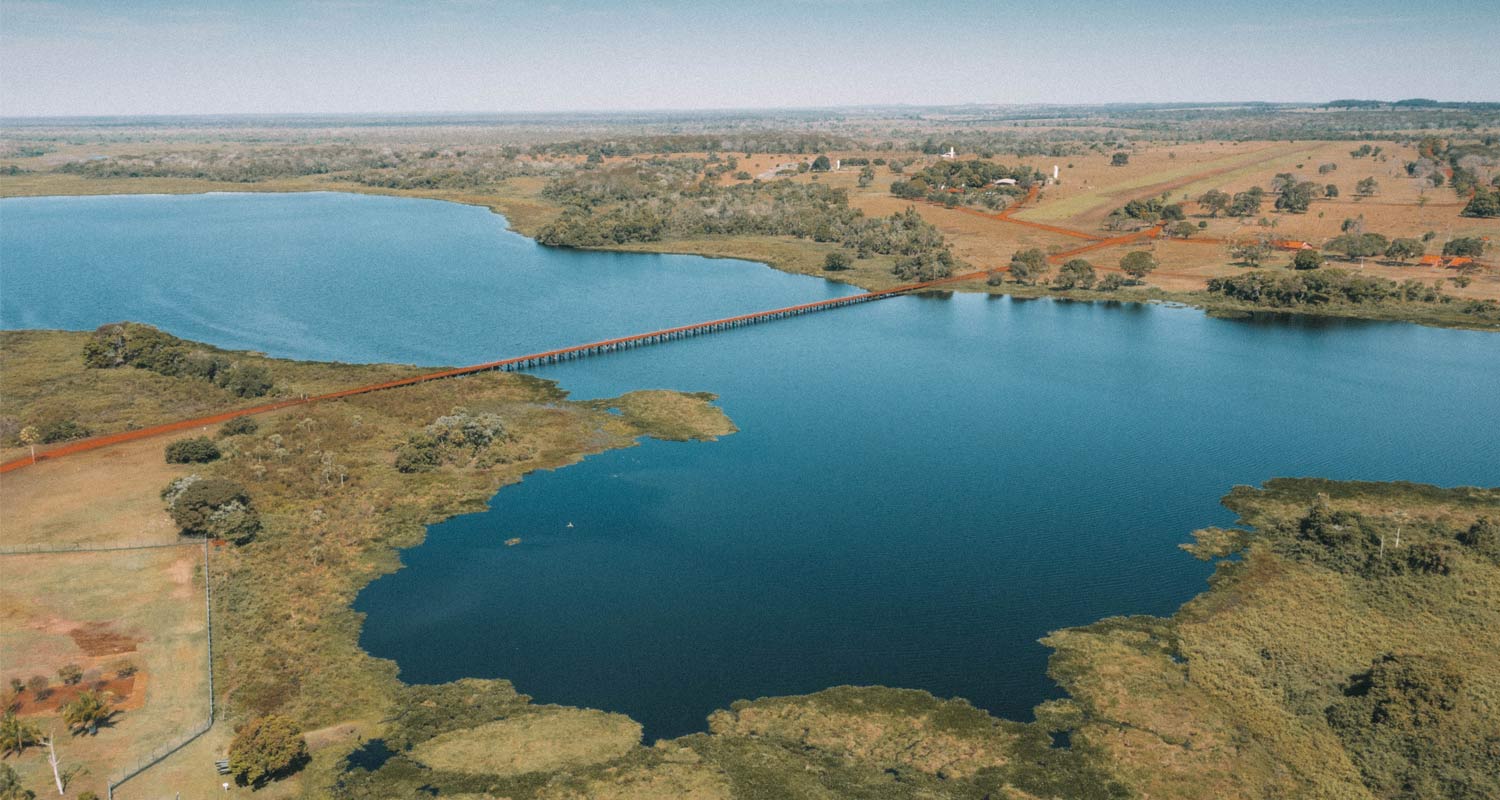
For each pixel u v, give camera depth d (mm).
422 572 111875
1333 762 79125
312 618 101312
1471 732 80625
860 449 152000
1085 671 92625
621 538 120750
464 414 154750
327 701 87750
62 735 80562
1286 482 137875
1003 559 115688
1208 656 94562
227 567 109500
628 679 91938
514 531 122438
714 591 108000
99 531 116125
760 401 176375
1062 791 76375
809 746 82438
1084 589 108500
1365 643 95438
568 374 190250
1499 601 100875
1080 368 198500
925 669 93625
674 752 81375
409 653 95750
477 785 76812
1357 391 181000
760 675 92688
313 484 131625
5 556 109750
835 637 99000
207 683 88938
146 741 80500
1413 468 143000
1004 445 154125
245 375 169500
